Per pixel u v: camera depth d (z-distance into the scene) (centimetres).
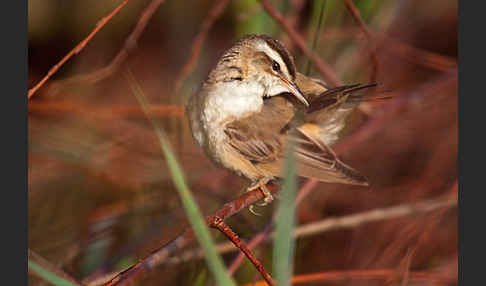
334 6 1083
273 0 1139
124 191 1166
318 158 835
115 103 1404
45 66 1462
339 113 868
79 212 1135
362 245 1098
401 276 855
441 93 1129
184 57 1505
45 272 509
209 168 1198
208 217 568
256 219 1068
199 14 1553
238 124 870
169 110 1134
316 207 1191
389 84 1311
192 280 965
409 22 1459
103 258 1055
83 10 1484
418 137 1253
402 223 1109
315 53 1005
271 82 866
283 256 453
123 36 1504
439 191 1177
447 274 960
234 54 873
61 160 1179
